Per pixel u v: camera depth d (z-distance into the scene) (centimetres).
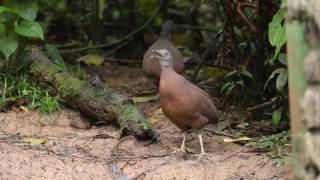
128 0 1630
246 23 1113
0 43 1065
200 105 880
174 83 878
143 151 928
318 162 421
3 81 1118
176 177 833
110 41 1622
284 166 840
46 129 1015
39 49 1216
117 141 957
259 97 1137
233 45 1195
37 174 837
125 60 1533
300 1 427
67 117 1057
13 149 905
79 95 1055
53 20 1594
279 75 949
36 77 1140
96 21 1549
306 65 423
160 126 1058
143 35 1594
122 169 859
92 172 850
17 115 1045
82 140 963
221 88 1188
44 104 1055
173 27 1316
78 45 1531
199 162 871
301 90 430
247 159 880
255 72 1137
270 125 1050
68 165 866
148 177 836
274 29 845
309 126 423
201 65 1347
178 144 963
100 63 1448
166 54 891
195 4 1366
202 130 987
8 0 1090
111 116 1019
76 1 1642
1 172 834
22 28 1064
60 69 1131
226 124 1056
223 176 834
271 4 1052
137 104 1190
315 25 420
